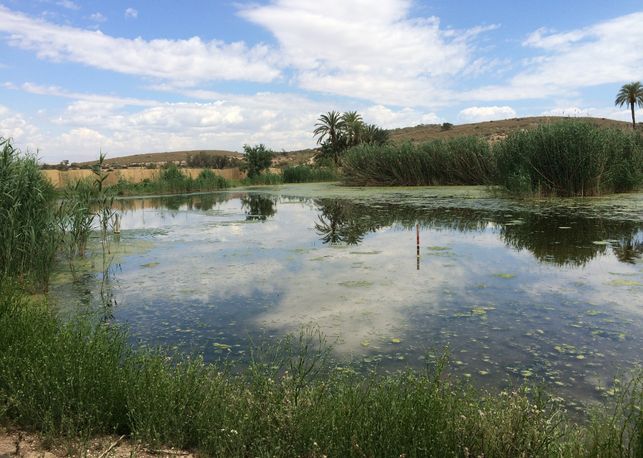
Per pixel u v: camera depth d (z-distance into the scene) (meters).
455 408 3.09
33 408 3.30
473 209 17.08
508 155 22.00
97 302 7.06
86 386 3.44
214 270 9.05
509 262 8.98
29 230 7.94
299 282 7.98
